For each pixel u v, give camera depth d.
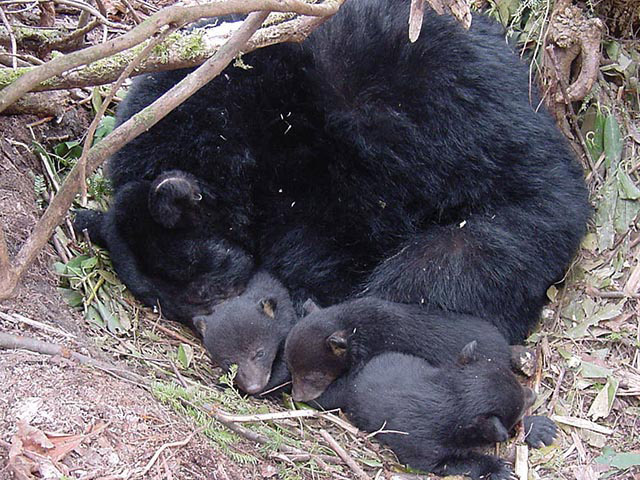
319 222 2.76
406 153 2.71
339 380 2.53
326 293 2.77
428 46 2.69
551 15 2.75
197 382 2.45
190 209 2.63
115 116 2.80
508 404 2.38
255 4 2.11
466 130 2.68
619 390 2.51
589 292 2.66
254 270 2.76
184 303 2.66
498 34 2.78
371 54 2.71
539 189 2.68
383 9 2.73
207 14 2.08
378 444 2.42
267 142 2.74
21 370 2.16
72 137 2.84
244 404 2.42
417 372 2.46
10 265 2.19
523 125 2.69
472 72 2.68
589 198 2.77
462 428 2.36
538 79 2.79
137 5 3.25
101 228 2.66
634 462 2.36
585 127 2.84
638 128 2.86
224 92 2.71
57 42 2.80
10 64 2.65
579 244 2.71
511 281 2.64
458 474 2.36
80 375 2.20
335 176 2.74
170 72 2.70
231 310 2.60
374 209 2.74
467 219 2.71
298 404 2.53
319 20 2.43
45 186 2.66
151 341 2.56
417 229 2.75
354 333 2.55
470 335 2.55
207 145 2.71
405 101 2.70
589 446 2.44
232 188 2.74
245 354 2.54
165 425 2.16
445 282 2.63
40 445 2.04
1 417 2.07
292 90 2.71
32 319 2.34
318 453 2.32
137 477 2.06
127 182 2.71
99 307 2.53
